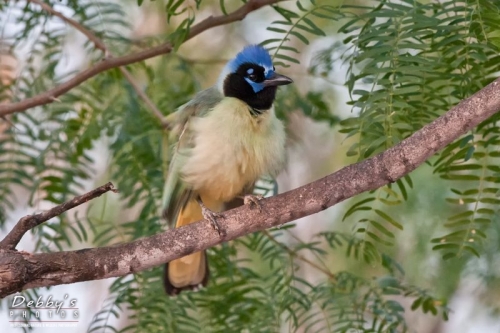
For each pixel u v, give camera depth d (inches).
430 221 511.5
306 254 577.3
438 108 351.6
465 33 343.9
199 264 433.7
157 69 541.0
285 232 466.3
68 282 329.1
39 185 452.8
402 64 341.7
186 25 416.8
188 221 455.2
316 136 637.9
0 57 504.4
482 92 323.3
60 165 478.6
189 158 416.2
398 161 332.5
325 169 632.4
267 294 436.1
